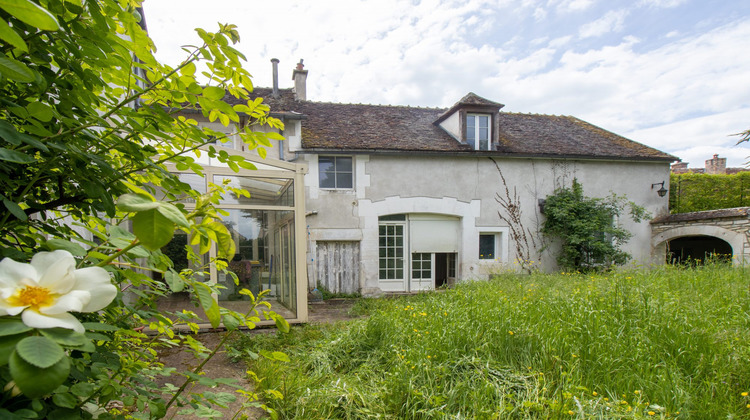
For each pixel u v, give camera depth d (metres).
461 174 9.78
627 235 9.85
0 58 0.50
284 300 6.02
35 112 0.67
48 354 0.43
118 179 0.97
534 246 10.04
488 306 4.45
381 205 9.29
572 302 4.25
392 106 11.77
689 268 6.80
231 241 1.01
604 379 2.86
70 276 0.53
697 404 2.45
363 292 9.11
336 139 9.21
